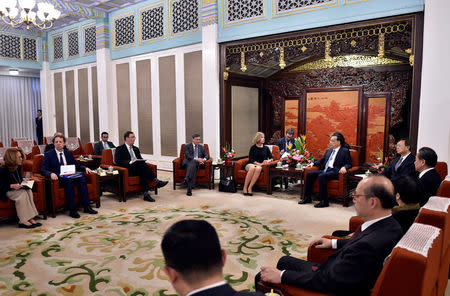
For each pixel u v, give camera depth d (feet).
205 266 2.87
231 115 27.30
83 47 36.58
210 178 22.48
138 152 20.49
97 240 12.97
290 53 23.72
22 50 39.86
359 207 5.80
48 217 16.12
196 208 17.63
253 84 30.09
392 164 15.31
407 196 7.43
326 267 5.98
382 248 5.17
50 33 40.52
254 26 22.62
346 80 27.43
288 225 14.65
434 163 11.37
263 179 20.83
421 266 3.87
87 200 16.76
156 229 14.25
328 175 17.67
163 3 28.55
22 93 44.62
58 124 41.47
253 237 13.16
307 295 5.58
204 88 25.90
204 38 25.31
